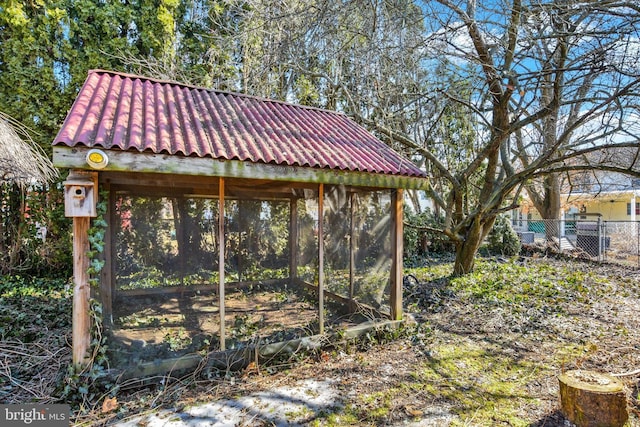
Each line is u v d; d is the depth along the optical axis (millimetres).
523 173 7055
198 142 3545
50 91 7730
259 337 4184
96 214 3199
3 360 3809
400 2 6207
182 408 3125
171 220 5023
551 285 7262
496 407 3184
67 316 5199
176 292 5102
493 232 11883
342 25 6586
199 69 9281
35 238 7746
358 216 5262
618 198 18125
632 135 5574
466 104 6105
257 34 8812
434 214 12422
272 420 2979
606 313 5691
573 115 7176
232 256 5891
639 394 3291
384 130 7250
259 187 4785
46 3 7531
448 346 4543
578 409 2824
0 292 6441
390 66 7363
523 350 4414
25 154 5582
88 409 3049
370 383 3613
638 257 10031
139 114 3758
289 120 5410
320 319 4332
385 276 4906
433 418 3020
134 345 3789
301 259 6504
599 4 4809
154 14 8586
